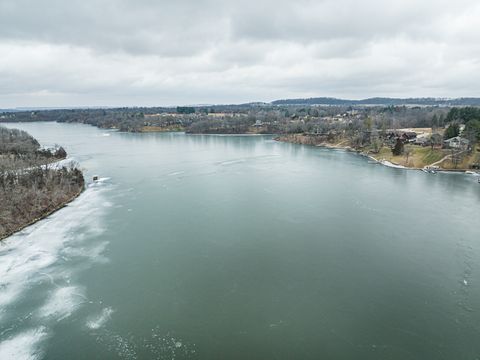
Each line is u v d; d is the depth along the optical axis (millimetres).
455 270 45625
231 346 32500
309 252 50625
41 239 55094
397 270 45656
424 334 33906
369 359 30859
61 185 78188
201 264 47219
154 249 51656
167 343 32812
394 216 65562
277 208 70000
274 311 37438
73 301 38969
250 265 46938
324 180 95250
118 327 34938
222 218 64312
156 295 40219
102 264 47219
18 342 32875
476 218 64625
